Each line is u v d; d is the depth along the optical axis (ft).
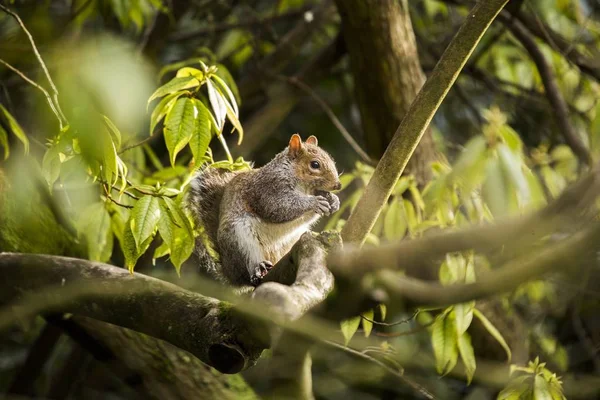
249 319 18.13
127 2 38.96
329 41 55.52
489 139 26.78
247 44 47.93
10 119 27.53
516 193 26.16
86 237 30.86
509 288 11.83
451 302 12.60
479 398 40.88
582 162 38.65
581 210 11.00
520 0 41.27
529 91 48.06
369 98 37.58
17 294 25.98
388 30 36.22
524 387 26.71
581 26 47.14
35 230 32.09
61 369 45.39
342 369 38.83
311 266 16.98
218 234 30.78
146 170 36.58
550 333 45.03
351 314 13.53
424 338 42.65
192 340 21.39
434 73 22.20
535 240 11.10
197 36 51.60
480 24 22.00
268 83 47.91
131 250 22.88
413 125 22.08
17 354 49.85
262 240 31.53
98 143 12.05
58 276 25.43
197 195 31.32
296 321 15.93
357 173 34.01
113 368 34.42
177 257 22.95
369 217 22.18
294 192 31.55
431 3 47.34
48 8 42.78
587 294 37.88
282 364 25.84
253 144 46.01
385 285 13.19
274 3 58.70
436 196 28.30
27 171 29.99
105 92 11.36
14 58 34.71
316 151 33.35
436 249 11.25
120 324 24.50
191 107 22.85
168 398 32.81
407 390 41.37
